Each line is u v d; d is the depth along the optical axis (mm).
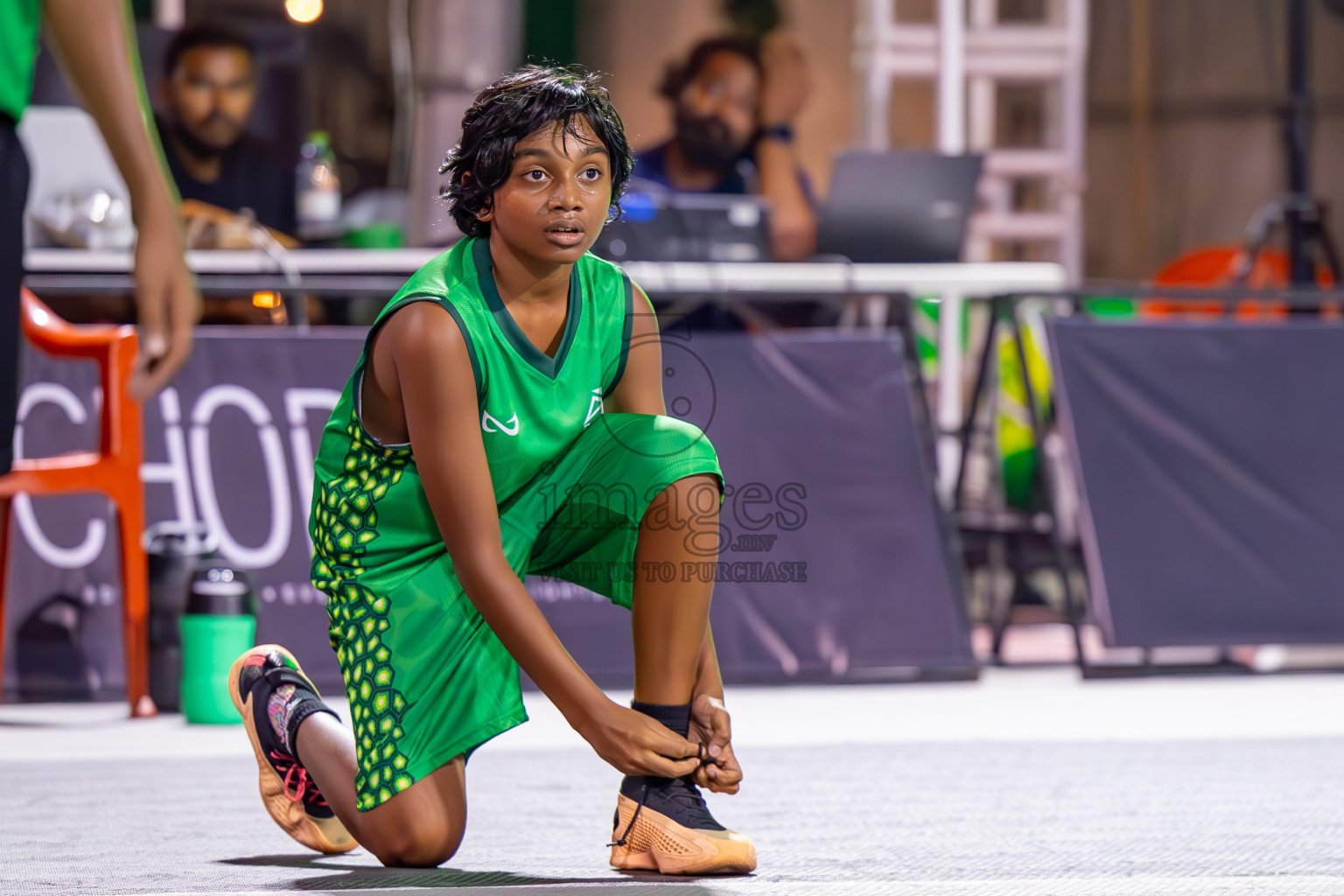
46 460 9773
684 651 4734
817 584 10977
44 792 6645
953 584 11125
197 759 7703
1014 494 14703
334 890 4383
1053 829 5637
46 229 11992
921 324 15711
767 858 5008
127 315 11914
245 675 5352
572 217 4551
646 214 12898
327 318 12555
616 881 4547
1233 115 24781
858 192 13359
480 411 4676
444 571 4789
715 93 17109
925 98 24891
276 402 10586
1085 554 11320
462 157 4660
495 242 4766
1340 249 23812
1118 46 25297
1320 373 11602
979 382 12562
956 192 13453
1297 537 11367
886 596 11023
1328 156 23953
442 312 4566
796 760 7555
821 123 25797
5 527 9641
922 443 11297
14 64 3447
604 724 4473
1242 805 6207
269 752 5191
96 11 3561
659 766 4504
